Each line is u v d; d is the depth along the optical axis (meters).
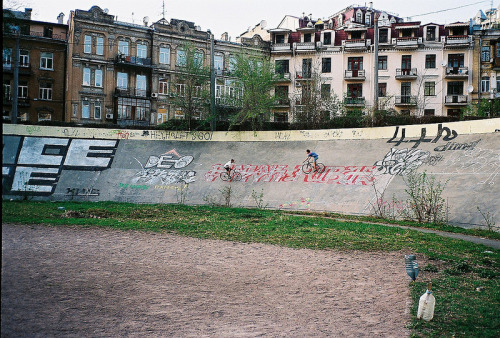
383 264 13.06
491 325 8.01
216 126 42.00
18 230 16.62
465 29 58.03
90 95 52.97
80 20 51.91
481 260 13.77
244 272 11.74
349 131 34.97
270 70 41.94
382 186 27.62
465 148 27.97
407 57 58.75
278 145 36.75
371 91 58.81
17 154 35.12
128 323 7.86
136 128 41.12
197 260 12.93
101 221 19.78
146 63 55.56
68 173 34.06
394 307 9.09
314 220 22.61
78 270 11.13
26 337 6.96
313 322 8.18
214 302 9.20
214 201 30.67
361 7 82.38
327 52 60.19
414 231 19.44
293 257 13.77
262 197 30.19
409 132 32.03
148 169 35.03
